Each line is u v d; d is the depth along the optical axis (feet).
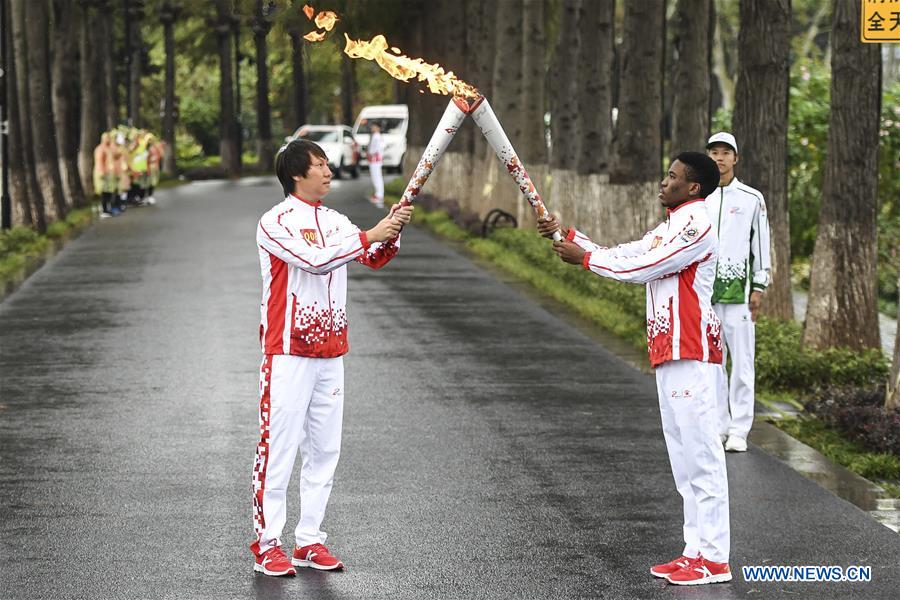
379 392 51.31
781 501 36.86
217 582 29.63
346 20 76.74
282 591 29.09
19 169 111.34
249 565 30.89
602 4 96.89
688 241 29.43
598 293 76.43
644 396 51.49
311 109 324.80
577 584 29.71
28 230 106.52
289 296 29.84
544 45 116.47
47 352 59.67
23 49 114.52
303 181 29.86
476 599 28.68
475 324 69.46
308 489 30.86
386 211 146.61
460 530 33.71
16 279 86.48
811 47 229.45
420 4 156.56
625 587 29.58
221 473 39.14
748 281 42.73
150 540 32.71
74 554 31.55
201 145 320.91
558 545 32.55
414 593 29.01
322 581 29.84
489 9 133.90
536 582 29.84
